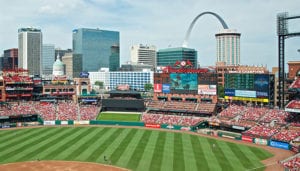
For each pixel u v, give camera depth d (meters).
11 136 109.69
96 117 141.75
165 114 143.62
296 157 79.88
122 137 108.62
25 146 95.44
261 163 78.75
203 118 130.50
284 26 121.25
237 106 133.00
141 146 95.81
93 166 76.75
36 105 150.25
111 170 73.94
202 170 73.44
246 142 102.56
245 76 132.62
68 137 108.00
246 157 84.31
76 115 141.62
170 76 151.75
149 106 150.50
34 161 80.69
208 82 143.12
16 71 173.50
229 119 125.06
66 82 185.62
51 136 109.56
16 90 160.38
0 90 155.75
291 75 127.38
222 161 80.50
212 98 142.25
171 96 151.75
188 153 88.12
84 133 115.19
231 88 137.62
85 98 168.50
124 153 87.81
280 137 97.88
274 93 142.12
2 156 85.00
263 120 115.38
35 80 172.62
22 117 137.50
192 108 140.62
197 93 145.62
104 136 109.94
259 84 128.25
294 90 110.88
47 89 173.62
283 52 123.88
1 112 135.25
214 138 108.50
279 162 78.88
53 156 85.00
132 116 142.75
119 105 151.12
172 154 87.06
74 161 80.69
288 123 108.00
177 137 109.62
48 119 136.00
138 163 78.88
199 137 109.94
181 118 132.75
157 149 92.31
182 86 148.88
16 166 76.88
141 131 120.19
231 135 108.88
